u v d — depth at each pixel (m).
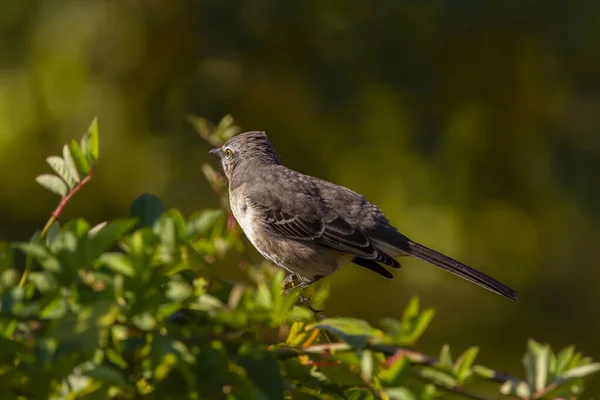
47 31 13.26
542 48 13.12
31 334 3.10
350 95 12.95
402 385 3.36
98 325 2.88
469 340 14.49
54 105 13.64
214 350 3.20
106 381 3.09
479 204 13.68
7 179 14.71
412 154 13.40
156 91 13.32
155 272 3.26
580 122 13.70
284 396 3.50
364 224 7.77
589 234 14.20
